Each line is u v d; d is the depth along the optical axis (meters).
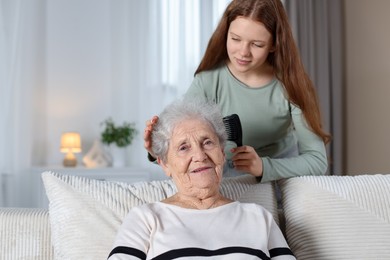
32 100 4.25
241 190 1.69
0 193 3.89
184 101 1.59
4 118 3.94
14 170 4.00
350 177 1.71
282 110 1.96
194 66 4.70
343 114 4.97
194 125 1.51
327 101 4.82
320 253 1.57
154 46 4.66
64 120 4.51
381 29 4.58
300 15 4.79
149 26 4.65
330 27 4.89
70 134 4.20
